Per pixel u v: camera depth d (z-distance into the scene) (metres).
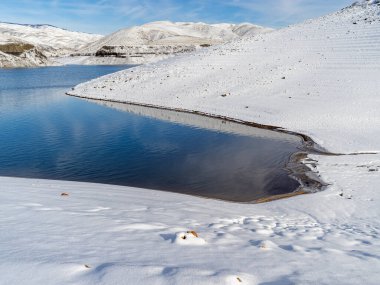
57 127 32.69
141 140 27.17
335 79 37.25
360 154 20.92
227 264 4.64
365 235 8.67
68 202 9.18
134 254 4.71
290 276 4.35
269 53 52.56
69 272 3.74
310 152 22.34
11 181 14.34
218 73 48.97
